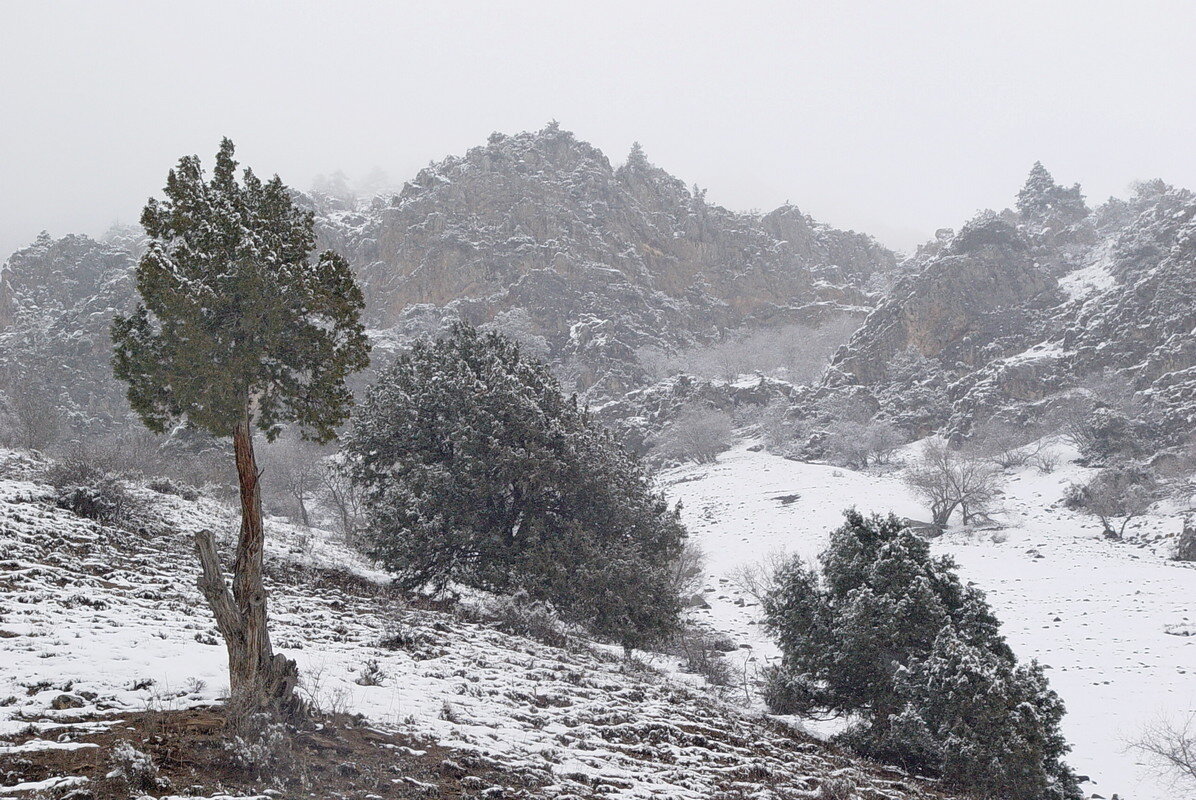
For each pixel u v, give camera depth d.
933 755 16.83
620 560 25.00
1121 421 98.44
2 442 40.50
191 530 24.28
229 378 9.84
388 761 9.17
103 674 9.88
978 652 16.98
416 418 27.12
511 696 14.32
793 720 20.78
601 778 10.64
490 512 26.12
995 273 154.88
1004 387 125.56
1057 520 80.31
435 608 23.98
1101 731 26.83
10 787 6.55
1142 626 43.75
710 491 101.81
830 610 19.73
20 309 165.50
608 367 170.88
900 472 105.88
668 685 21.14
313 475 62.81
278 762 8.16
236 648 9.16
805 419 131.25
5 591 13.15
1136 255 147.12
